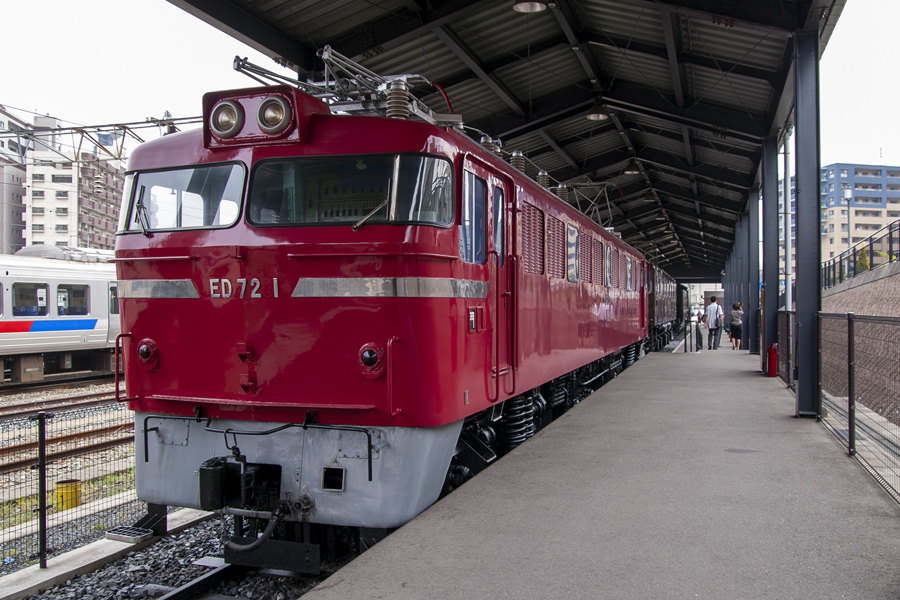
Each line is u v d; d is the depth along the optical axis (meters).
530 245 7.46
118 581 5.21
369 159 4.87
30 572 5.21
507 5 11.62
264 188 5.02
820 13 8.92
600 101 15.98
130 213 5.41
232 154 5.14
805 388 9.00
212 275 5.04
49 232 72.31
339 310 4.76
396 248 4.68
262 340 4.91
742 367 16.41
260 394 4.93
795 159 9.22
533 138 18.84
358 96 5.86
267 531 4.74
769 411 9.55
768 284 15.00
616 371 16.45
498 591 3.64
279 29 11.15
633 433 7.94
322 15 10.89
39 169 72.38
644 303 19.67
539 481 5.83
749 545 4.29
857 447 7.08
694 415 9.20
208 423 5.10
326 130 4.97
